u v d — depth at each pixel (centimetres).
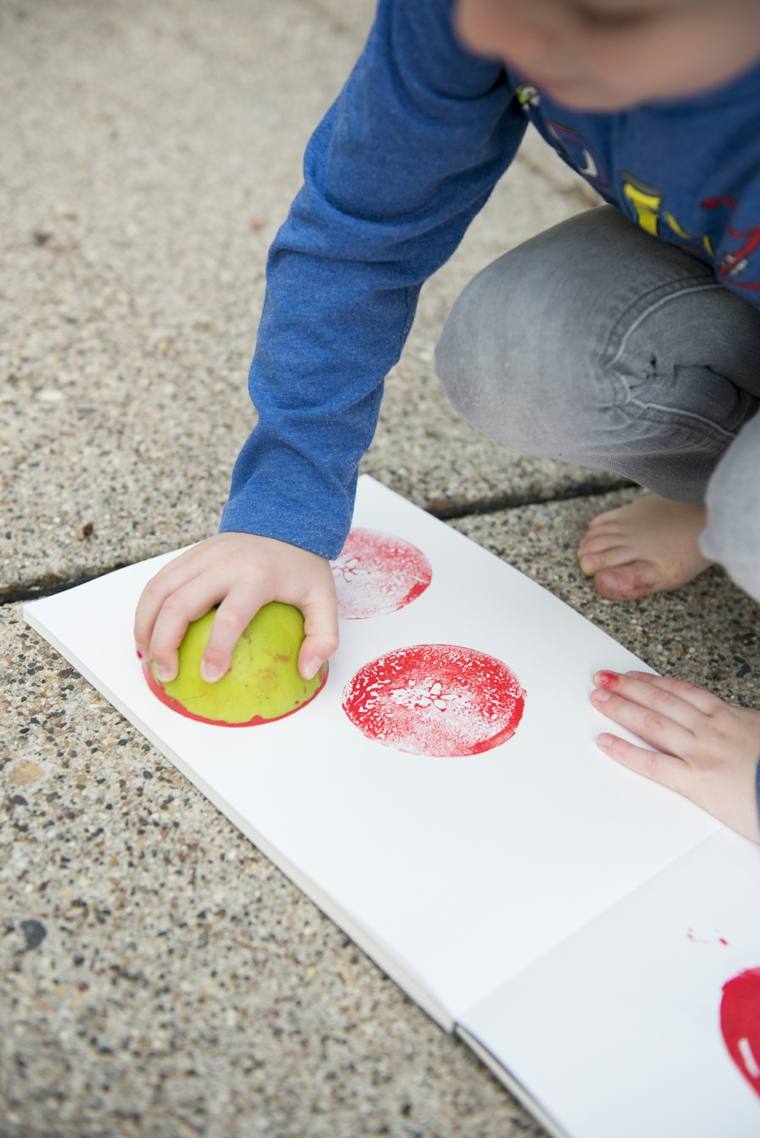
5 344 164
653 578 132
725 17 67
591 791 106
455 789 105
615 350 112
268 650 108
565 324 112
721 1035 88
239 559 107
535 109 97
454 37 87
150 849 100
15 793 103
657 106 86
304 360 107
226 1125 82
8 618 123
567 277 114
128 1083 83
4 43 243
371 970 93
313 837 99
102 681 113
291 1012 89
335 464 110
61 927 93
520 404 116
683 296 113
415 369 169
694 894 98
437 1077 86
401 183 98
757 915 97
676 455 124
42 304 173
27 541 132
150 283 181
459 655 120
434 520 139
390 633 122
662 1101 84
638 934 95
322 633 109
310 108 233
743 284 101
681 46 67
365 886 96
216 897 97
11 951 91
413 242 105
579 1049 86
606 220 119
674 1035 88
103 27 255
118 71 238
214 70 243
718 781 105
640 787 107
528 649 122
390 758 108
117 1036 86
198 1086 84
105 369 162
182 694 109
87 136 215
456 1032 88
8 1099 81
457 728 112
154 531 135
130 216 195
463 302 119
